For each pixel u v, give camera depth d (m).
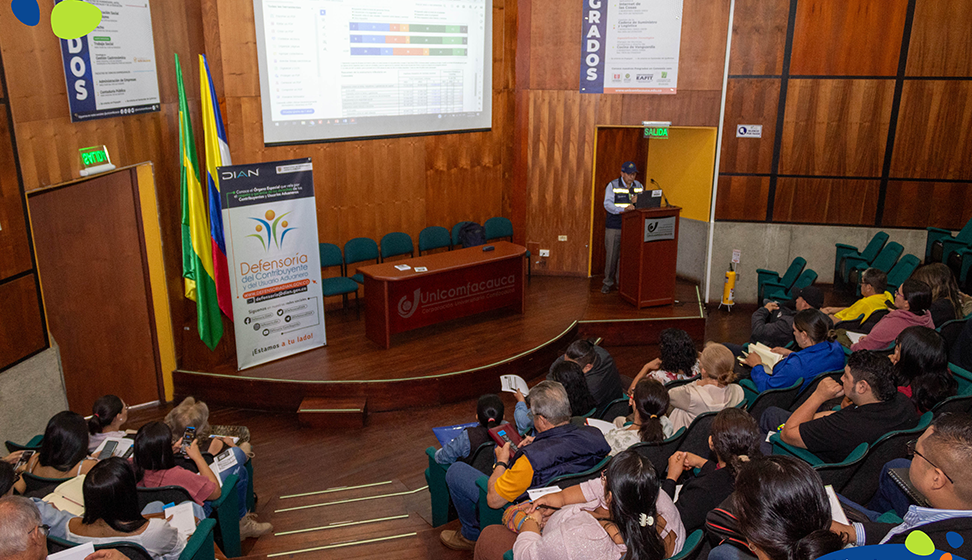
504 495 3.21
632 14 8.86
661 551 2.18
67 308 6.03
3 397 4.62
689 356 4.84
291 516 4.73
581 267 9.89
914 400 3.62
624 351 8.01
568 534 2.30
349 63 7.80
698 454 3.74
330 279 7.92
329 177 8.05
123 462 2.94
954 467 1.90
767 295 8.30
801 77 8.77
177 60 5.89
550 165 9.59
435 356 6.98
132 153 5.91
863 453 2.98
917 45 8.42
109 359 6.36
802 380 4.30
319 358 6.89
